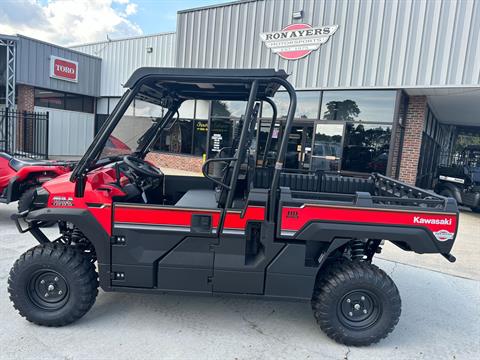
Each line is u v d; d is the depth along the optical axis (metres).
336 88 9.23
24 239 4.88
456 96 9.23
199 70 2.58
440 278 4.24
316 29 9.34
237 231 2.65
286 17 9.82
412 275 4.30
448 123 18.14
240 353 2.57
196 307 3.25
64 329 2.76
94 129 16.86
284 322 3.07
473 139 20.16
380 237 2.60
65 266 2.69
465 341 2.91
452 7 7.72
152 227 2.66
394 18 8.38
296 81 9.82
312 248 2.80
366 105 8.99
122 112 2.64
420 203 2.68
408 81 8.32
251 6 10.43
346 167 9.30
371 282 2.65
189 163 12.16
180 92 3.36
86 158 2.63
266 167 3.76
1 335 2.64
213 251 2.68
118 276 2.73
